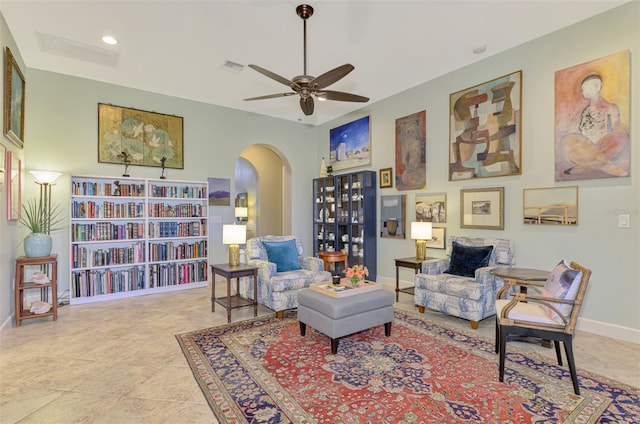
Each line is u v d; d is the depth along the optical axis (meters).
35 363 2.54
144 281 4.73
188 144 5.41
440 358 2.62
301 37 3.52
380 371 2.40
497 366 2.48
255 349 2.80
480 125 4.07
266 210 8.80
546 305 2.23
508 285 2.79
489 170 3.98
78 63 4.14
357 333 3.16
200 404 2.00
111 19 3.20
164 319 3.60
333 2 2.93
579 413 1.90
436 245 4.59
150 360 2.59
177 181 5.22
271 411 1.93
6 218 3.28
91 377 2.33
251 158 8.61
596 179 3.16
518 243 3.74
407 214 5.02
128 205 4.73
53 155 4.35
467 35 3.50
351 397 2.07
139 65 4.19
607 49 3.07
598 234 3.15
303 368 2.46
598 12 3.10
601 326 3.14
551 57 3.45
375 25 3.30
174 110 5.29
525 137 3.66
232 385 2.21
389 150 5.30
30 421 1.84
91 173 4.61
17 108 3.63
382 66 4.23
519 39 3.59
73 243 4.32
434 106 4.61
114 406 1.98
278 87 4.91
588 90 3.19
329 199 6.29
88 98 4.60
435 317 3.66
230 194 5.82
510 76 3.78
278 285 3.58
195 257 5.19
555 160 3.43
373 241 5.49
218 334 3.14
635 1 2.91
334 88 4.96
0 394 2.12
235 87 4.93
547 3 2.96
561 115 3.38
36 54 3.89
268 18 3.17
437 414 1.89
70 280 4.20
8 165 3.30
